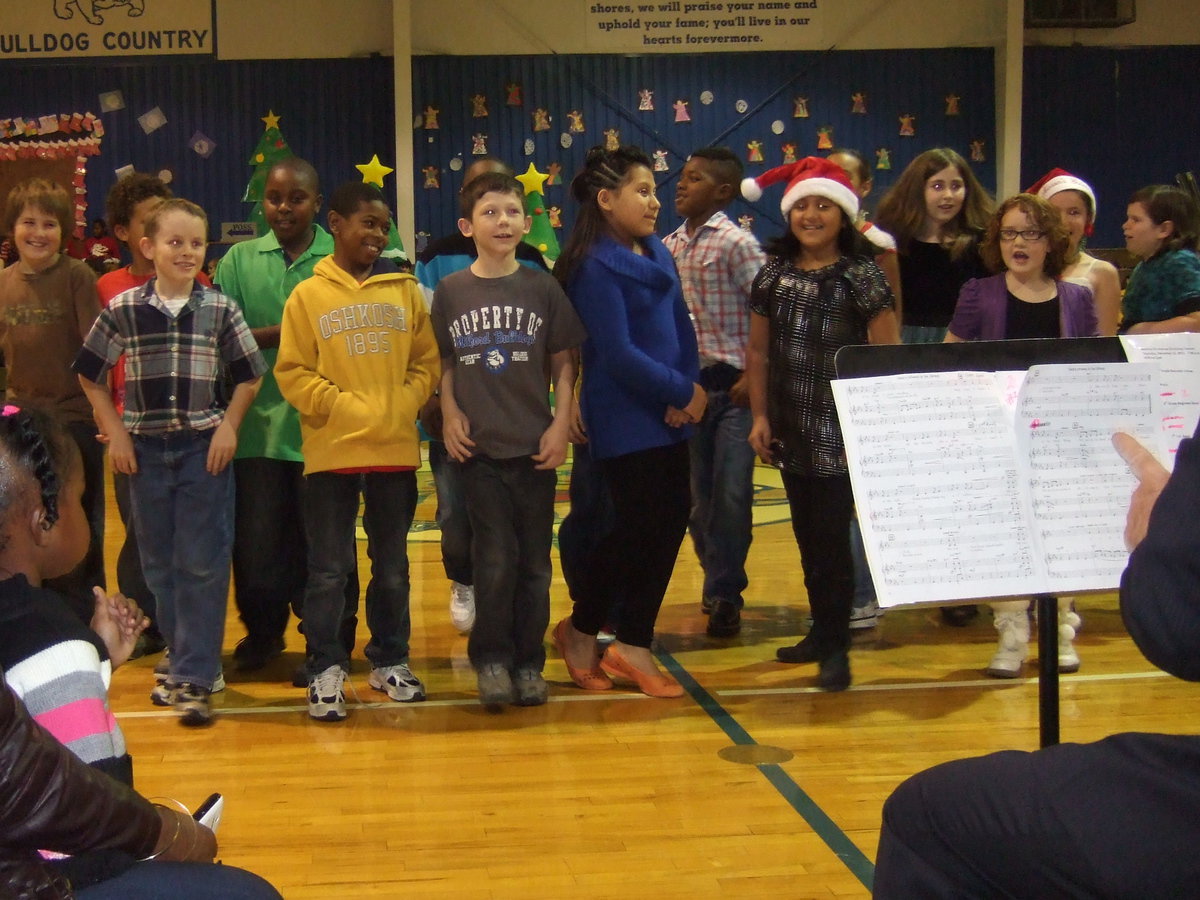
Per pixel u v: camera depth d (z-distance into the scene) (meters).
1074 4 11.05
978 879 1.48
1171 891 1.33
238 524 3.77
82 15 10.74
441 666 3.98
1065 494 2.08
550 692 3.68
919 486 2.06
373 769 3.03
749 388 3.79
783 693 3.64
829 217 3.54
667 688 3.62
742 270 4.24
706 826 2.67
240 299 3.78
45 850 1.37
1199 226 4.25
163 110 10.85
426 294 4.02
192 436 3.36
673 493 3.53
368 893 2.37
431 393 3.54
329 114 10.94
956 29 11.13
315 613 3.44
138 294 3.37
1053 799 1.41
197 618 3.37
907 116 11.21
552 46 11.03
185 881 1.44
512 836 2.62
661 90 11.12
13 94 10.77
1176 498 1.34
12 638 1.44
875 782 2.92
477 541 3.48
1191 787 1.33
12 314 3.76
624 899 2.34
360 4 10.84
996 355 2.19
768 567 5.55
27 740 1.26
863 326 3.54
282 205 3.74
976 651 4.12
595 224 3.52
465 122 11.04
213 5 10.79
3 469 1.48
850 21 11.11
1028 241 3.69
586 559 3.69
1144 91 11.34
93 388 3.37
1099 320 3.95
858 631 4.40
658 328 3.49
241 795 2.86
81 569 3.77
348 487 3.44
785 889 2.37
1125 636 4.32
